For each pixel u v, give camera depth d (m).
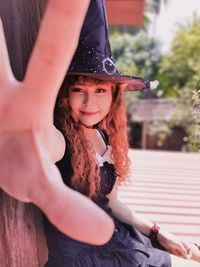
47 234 0.66
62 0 0.35
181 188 2.18
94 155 0.67
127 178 0.87
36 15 0.58
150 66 11.49
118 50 13.08
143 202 1.81
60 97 0.64
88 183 0.66
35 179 0.39
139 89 0.76
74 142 0.64
